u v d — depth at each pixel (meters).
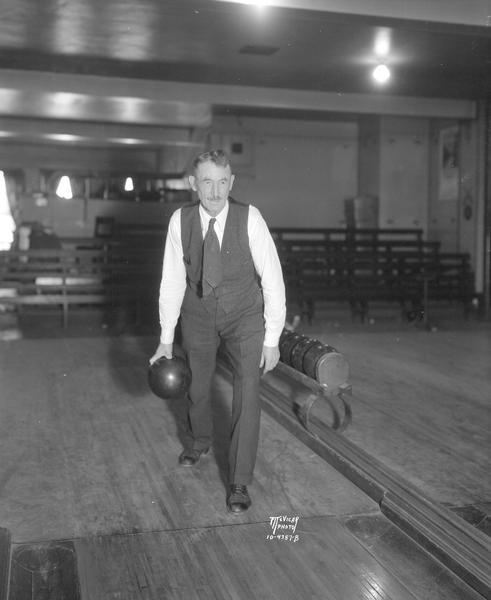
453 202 13.30
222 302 3.17
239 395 3.21
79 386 5.73
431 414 4.82
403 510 3.06
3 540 2.77
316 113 14.21
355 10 6.61
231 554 2.77
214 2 6.35
